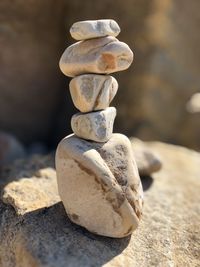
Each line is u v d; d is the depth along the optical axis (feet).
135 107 2.31
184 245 1.23
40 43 2.03
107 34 1.10
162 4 2.15
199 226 1.32
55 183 1.44
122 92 2.25
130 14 2.10
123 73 2.22
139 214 1.15
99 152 1.13
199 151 2.52
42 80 2.12
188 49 2.37
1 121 2.13
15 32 1.94
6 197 1.31
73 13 2.02
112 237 1.16
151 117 2.38
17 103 2.12
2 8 1.86
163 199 1.48
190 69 2.42
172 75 2.36
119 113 2.29
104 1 2.05
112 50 1.08
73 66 1.11
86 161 1.10
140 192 1.17
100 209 1.11
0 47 1.95
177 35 2.29
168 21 2.21
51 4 1.95
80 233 1.16
